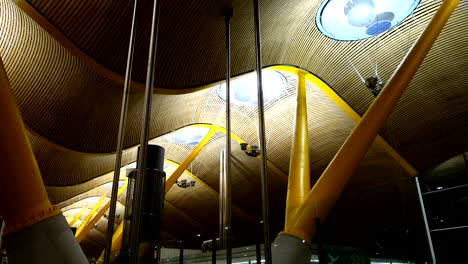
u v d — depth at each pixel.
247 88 16.97
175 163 24.23
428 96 14.44
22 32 11.20
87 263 4.70
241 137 20.12
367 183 17.56
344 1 11.51
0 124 4.50
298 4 10.94
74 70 12.27
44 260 4.36
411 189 15.81
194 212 30.66
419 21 12.22
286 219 10.41
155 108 14.73
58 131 14.44
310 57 13.53
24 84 12.52
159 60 10.67
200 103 17.23
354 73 14.30
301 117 12.77
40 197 4.68
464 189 14.55
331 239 7.52
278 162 20.66
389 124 15.38
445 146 15.61
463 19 11.82
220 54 11.31
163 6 9.34
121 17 9.45
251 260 8.65
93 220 27.38
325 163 18.95
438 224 14.51
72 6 9.02
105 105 13.70
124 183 29.38
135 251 5.17
